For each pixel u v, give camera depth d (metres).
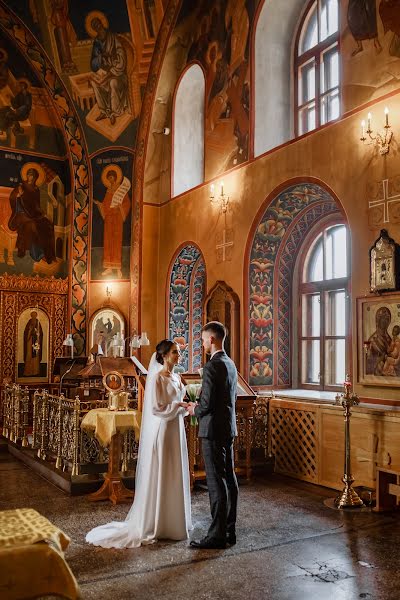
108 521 5.84
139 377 7.36
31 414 12.89
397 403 6.79
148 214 12.95
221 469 5.05
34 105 13.74
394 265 6.87
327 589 4.20
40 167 13.78
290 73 10.21
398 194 6.97
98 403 7.70
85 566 4.60
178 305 12.59
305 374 9.99
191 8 12.25
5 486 7.34
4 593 2.77
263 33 10.05
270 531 5.57
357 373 7.33
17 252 13.36
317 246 10.03
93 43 12.96
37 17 12.68
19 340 13.04
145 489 5.26
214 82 11.21
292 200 9.24
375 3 7.59
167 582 4.30
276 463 8.45
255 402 8.45
